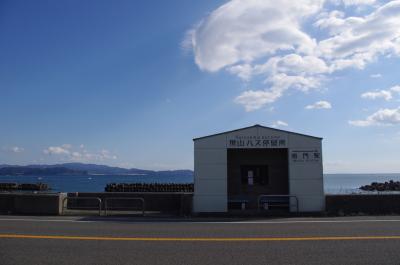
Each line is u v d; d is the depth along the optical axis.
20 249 9.59
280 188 23.98
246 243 10.29
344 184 127.94
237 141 21.12
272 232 12.25
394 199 19.98
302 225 14.05
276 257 8.71
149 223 14.97
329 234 11.72
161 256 8.84
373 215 18.73
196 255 8.92
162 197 23.06
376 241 10.48
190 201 20.62
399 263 8.20
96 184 98.44
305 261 8.35
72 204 23.30
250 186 24.12
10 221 15.33
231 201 23.00
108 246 9.95
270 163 24.25
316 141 21.00
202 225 14.28
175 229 13.05
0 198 20.31
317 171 20.77
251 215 19.02
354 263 8.20
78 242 10.48
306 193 20.64
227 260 8.45
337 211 20.16
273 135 21.06
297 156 20.92
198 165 21.06
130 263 8.23
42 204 19.66
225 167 21.00
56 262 8.33
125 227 13.59
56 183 105.44
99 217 17.77
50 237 11.27
